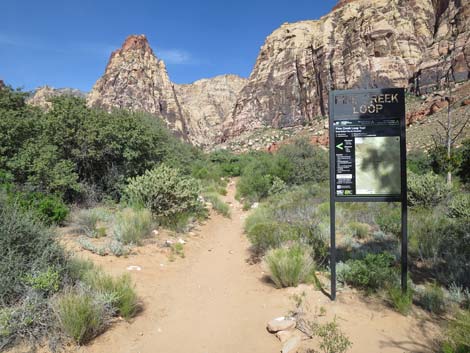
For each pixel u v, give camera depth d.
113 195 11.66
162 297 4.71
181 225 8.91
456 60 64.44
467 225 6.39
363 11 100.88
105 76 158.12
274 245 6.74
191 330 3.80
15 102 12.16
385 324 3.64
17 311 3.21
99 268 4.66
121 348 3.29
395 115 4.24
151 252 6.66
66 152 11.16
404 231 4.19
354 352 3.09
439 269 5.36
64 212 7.70
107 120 12.47
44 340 3.12
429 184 9.95
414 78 75.94
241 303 4.56
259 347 3.36
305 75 112.12
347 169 4.35
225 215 12.55
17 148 9.84
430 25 91.19
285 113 113.69
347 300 4.30
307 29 126.06
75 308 3.26
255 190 16.38
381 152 4.27
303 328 3.54
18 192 7.68
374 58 90.06
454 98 46.50
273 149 58.62
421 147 35.22
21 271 3.56
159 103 159.12
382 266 4.73
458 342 2.93
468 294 4.11
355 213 9.39
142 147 12.72
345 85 95.12
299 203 11.29
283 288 4.91
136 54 163.25
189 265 6.41
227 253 7.50
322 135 67.88
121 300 3.95
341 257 5.93
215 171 29.22
